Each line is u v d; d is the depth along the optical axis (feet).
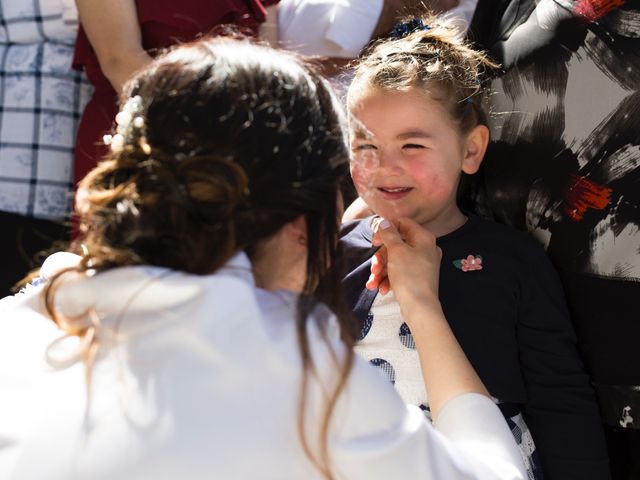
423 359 6.91
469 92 9.32
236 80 5.59
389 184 9.19
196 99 5.49
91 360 5.43
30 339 5.90
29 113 13.71
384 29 13.67
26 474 5.25
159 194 5.32
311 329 5.42
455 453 5.73
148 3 12.44
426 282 7.47
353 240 9.57
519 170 9.24
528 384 8.87
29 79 13.69
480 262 9.07
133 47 12.44
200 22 12.55
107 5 12.28
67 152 13.83
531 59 9.00
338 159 5.84
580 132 8.52
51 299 5.63
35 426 5.42
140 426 5.20
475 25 10.16
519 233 9.27
